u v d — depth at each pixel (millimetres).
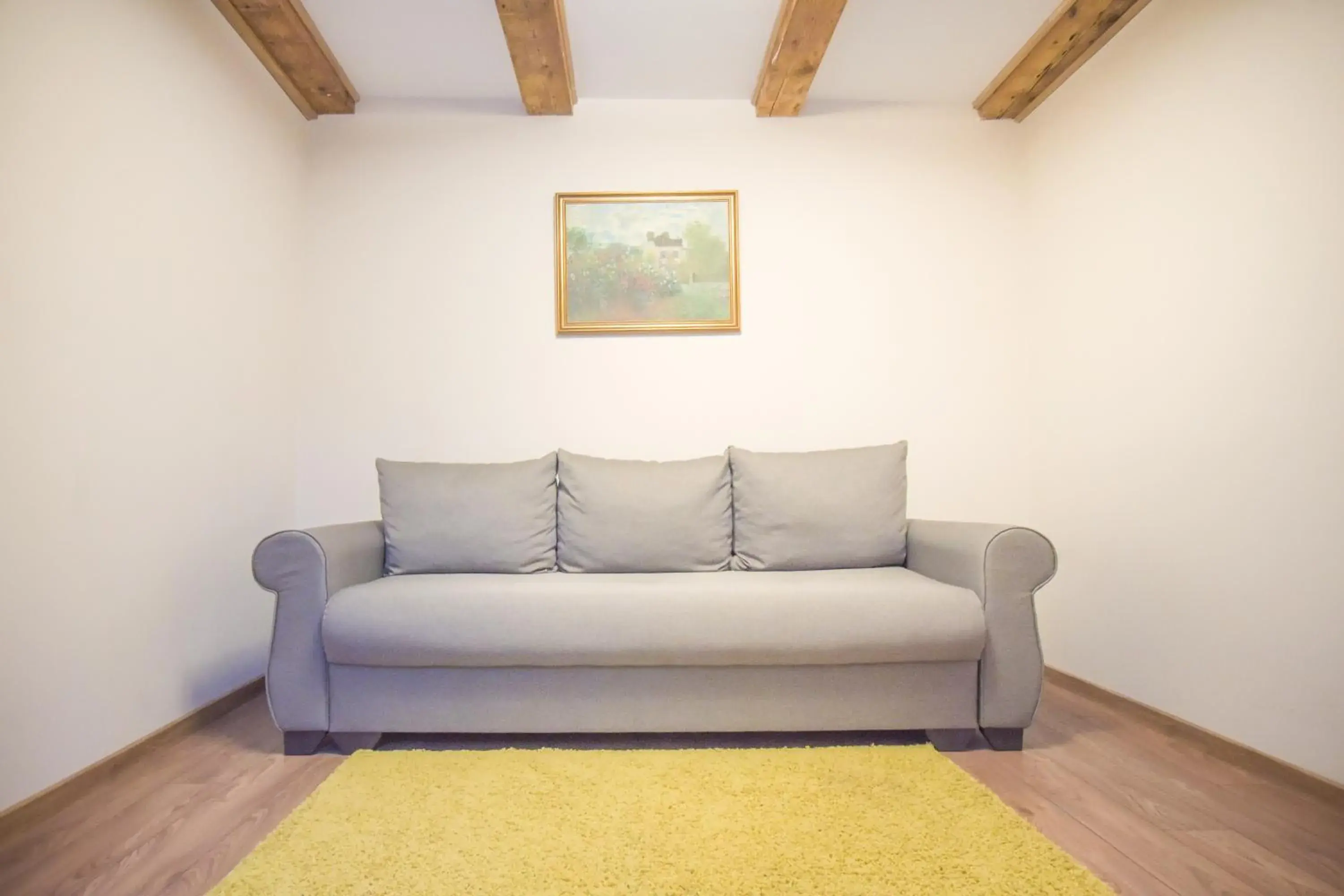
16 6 1575
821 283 3018
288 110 2865
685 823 1480
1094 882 1246
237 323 2479
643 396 2965
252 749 2006
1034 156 2979
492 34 2605
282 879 1269
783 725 1964
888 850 1358
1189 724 2045
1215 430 1998
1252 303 1883
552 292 2986
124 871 1328
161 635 2041
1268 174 1839
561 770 1778
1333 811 1572
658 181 3027
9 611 1528
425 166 3004
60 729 1654
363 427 2926
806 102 3062
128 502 1910
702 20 2531
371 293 2961
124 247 1913
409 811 1542
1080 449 2629
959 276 3035
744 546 2488
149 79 2029
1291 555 1753
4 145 1542
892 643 1899
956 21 2533
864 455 2553
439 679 1962
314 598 1950
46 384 1641
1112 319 2461
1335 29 1663
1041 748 1985
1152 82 2283
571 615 1925
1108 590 2439
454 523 2383
